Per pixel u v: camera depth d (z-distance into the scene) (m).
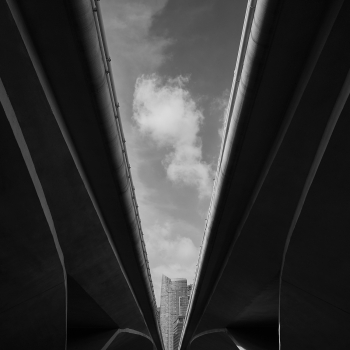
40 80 10.38
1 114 9.05
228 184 17.47
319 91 10.29
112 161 15.30
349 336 14.49
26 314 14.76
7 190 10.63
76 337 30.48
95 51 11.12
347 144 9.71
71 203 14.63
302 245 13.20
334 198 11.08
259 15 10.45
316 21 10.17
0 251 11.88
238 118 13.95
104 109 13.00
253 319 28.58
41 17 9.98
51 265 14.19
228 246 22.56
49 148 12.11
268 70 11.88
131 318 32.62
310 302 15.05
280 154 12.75
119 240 21.77
